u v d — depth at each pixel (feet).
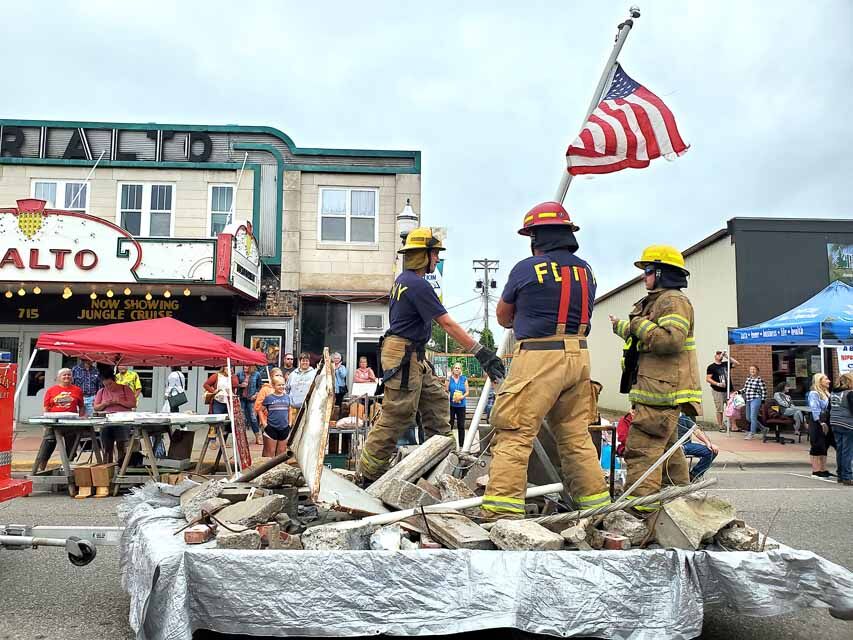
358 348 57.41
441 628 10.96
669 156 17.87
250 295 54.34
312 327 57.41
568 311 13.52
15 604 15.23
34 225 49.19
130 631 13.66
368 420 31.45
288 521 13.92
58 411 32.30
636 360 15.72
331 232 57.67
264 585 11.03
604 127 17.83
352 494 14.51
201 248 49.67
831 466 42.86
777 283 62.95
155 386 58.29
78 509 27.58
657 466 13.43
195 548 11.73
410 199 57.72
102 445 33.83
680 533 12.41
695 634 11.25
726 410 59.16
